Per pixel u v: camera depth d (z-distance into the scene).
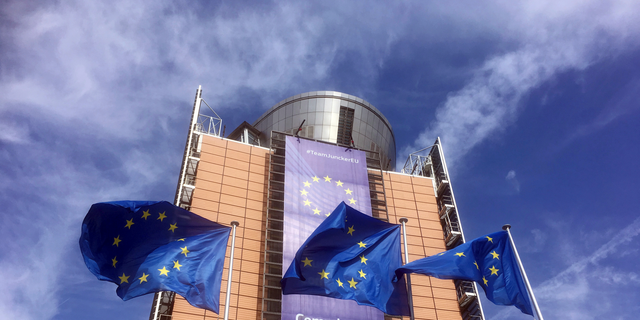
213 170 66.62
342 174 67.94
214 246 32.25
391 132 104.00
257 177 68.25
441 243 68.94
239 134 97.50
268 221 62.12
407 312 32.25
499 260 34.12
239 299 54.66
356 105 98.56
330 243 33.59
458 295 64.56
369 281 32.72
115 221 31.08
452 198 74.00
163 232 31.75
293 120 96.50
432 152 84.75
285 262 55.94
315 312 52.34
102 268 29.81
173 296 52.94
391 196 73.19
